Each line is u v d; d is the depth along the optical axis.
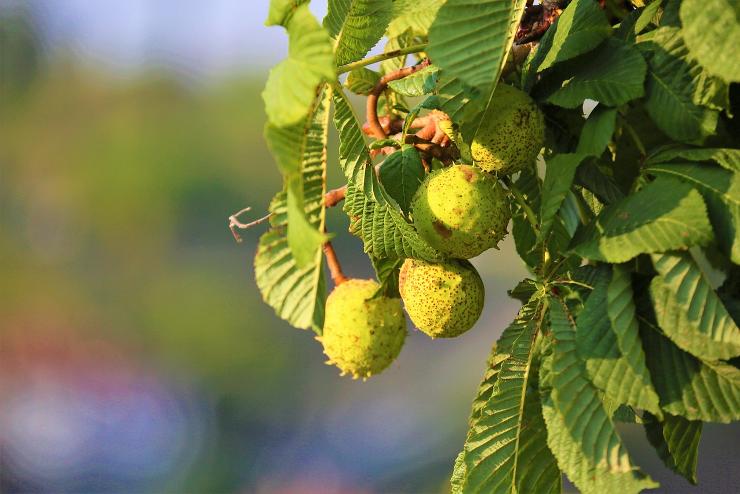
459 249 1.94
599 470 1.83
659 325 1.83
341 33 1.90
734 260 1.82
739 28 1.80
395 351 2.05
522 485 1.89
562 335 1.86
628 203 1.84
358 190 1.93
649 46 1.87
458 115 1.89
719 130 1.86
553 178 1.86
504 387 1.90
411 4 2.03
